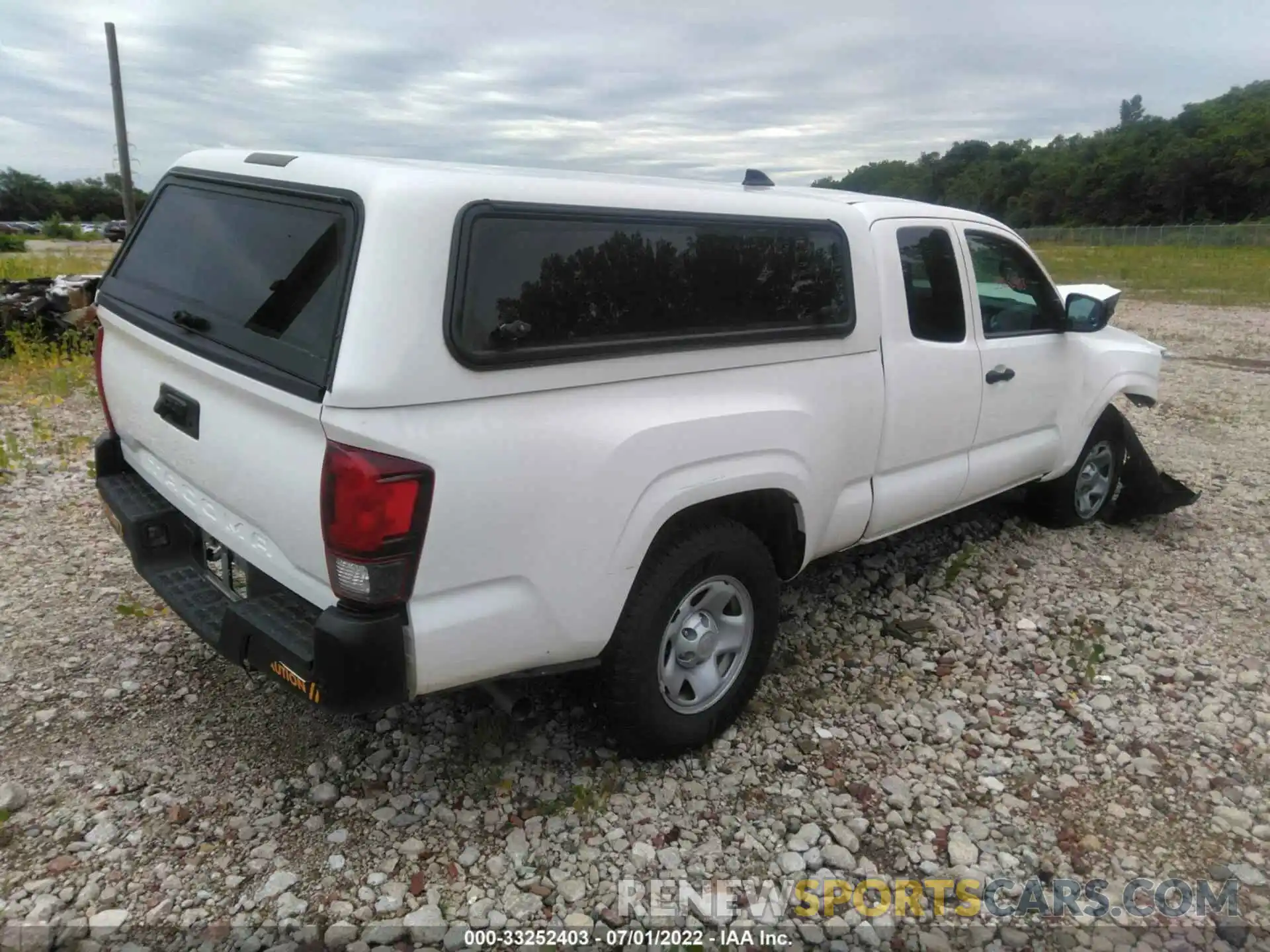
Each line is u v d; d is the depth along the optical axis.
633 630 2.96
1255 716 3.70
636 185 2.93
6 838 2.76
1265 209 81.81
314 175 2.64
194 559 3.30
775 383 3.29
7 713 3.35
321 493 2.37
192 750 3.21
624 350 2.80
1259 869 2.90
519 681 3.37
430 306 2.38
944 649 4.18
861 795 3.18
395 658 2.48
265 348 2.54
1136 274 25.58
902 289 3.85
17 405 7.46
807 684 3.85
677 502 2.94
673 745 3.21
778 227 3.27
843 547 3.94
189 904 2.57
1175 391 9.67
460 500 2.46
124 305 3.33
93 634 3.91
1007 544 5.32
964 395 4.23
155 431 3.16
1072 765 3.38
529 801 3.06
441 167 2.77
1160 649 4.22
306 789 3.05
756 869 2.83
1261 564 5.18
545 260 2.62
